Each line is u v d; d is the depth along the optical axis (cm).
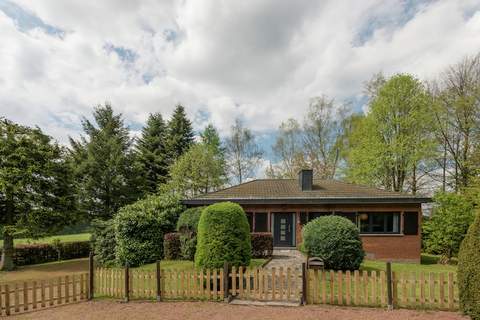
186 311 700
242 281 783
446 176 2339
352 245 1021
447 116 2211
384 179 2411
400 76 2273
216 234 852
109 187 2834
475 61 2120
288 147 3269
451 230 1507
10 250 1630
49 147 1762
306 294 734
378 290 745
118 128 3183
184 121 3906
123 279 824
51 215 1680
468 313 600
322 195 1662
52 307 766
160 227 1497
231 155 3659
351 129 2914
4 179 1548
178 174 3025
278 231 1656
